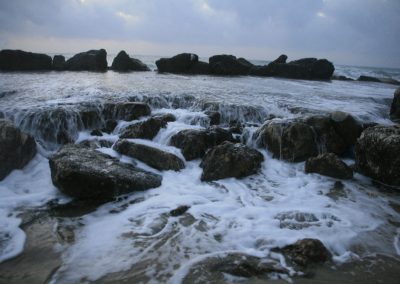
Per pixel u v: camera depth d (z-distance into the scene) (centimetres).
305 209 551
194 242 444
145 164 720
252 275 379
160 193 602
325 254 414
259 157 745
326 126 832
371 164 698
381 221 523
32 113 871
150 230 475
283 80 2292
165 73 2459
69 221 500
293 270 390
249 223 499
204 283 364
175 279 370
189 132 800
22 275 374
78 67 2498
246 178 687
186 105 1164
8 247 427
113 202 566
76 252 419
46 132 857
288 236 461
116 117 979
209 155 709
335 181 684
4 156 632
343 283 373
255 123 1030
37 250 423
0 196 568
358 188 656
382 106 1277
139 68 2702
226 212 536
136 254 416
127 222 498
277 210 545
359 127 835
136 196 588
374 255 429
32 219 504
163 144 823
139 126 845
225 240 450
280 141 797
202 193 609
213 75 2478
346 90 1744
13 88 1270
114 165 643
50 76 1841
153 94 1205
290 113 1091
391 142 662
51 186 618
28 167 684
